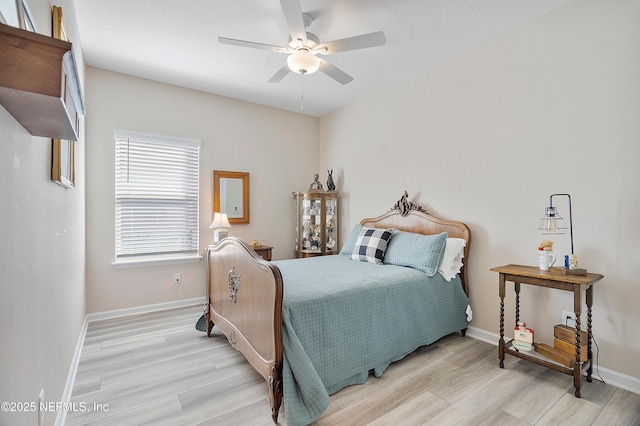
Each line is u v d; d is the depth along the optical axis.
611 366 2.11
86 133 3.25
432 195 3.31
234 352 2.58
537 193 2.50
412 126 3.52
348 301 2.10
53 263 1.58
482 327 2.88
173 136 3.73
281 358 1.74
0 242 0.87
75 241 2.40
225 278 2.59
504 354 2.35
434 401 1.91
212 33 2.68
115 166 3.41
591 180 2.21
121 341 2.77
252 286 2.07
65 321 1.92
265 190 4.48
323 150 4.91
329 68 2.50
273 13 2.40
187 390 2.03
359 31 2.63
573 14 2.29
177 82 3.67
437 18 2.47
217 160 4.06
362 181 4.22
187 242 3.86
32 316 1.19
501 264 2.73
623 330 2.07
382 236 3.22
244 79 3.59
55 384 1.60
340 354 2.00
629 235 2.04
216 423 1.72
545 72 2.44
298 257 4.45
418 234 3.11
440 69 3.21
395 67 3.32
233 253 2.42
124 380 2.14
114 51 2.98
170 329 3.06
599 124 2.17
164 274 3.68
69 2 2.08
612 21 2.11
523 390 2.03
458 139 3.06
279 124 4.61
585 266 2.23
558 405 1.88
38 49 0.77
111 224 3.38
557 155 2.38
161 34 2.69
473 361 2.44
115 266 3.38
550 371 2.28
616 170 2.10
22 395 1.06
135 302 3.51
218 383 2.11
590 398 1.95
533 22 2.50
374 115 4.01
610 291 2.12
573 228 2.30
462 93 3.02
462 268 2.96
